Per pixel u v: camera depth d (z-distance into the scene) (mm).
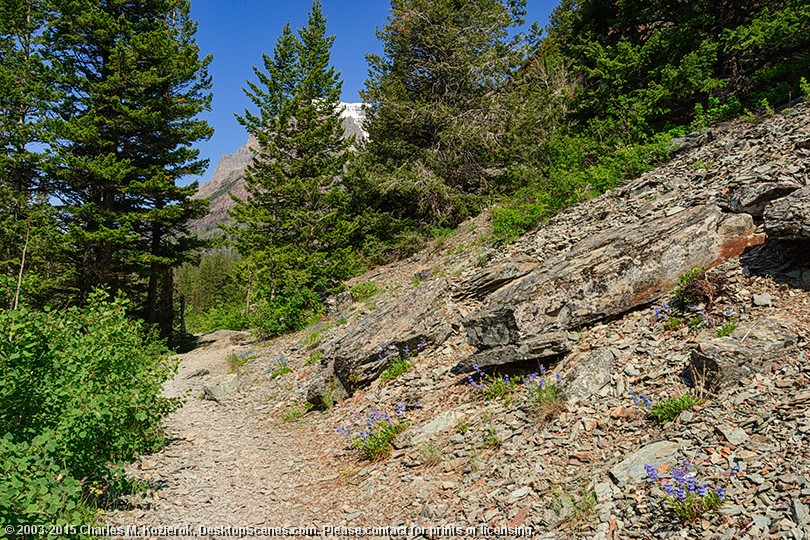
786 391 4730
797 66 15000
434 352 9828
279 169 28047
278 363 14984
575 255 8617
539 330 7395
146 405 7441
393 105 26656
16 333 5039
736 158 11055
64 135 23219
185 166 27719
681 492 3873
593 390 6086
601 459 4977
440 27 27547
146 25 27516
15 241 21625
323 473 7305
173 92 28453
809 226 6125
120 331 7570
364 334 11109
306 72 31031
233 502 6648
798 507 3445
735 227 7734
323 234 26906
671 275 7480
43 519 4078
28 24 26719
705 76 16406
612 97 18953
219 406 12484
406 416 7949
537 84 27922
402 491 5934
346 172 30281
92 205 23484
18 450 4234
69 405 5254
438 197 26453
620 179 14703
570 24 23734
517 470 5336
